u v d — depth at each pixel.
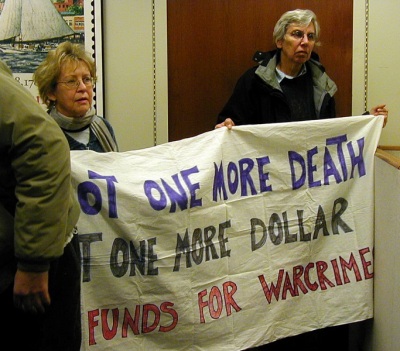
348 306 2.58
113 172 2.20
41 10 3.15
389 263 2.32
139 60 3.24
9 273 1.65
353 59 3.24
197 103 3.32
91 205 2.14
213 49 3.29
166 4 3.23
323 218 2.54
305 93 2.89
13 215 1.64
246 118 2.91
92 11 3.15
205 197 2.30
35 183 1.53
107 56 3.22
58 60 2.22
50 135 1.55
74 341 1.83
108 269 2.16
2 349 1.70
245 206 2.42
